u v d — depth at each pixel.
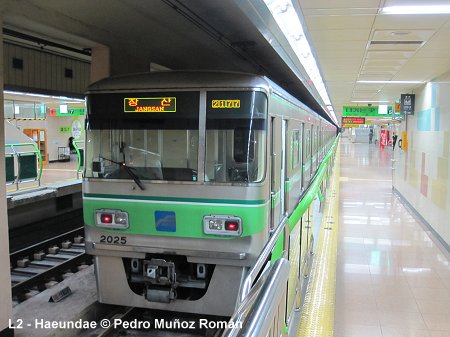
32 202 9.37
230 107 4.01
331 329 3.83
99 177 4.27
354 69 8.52
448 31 5.35
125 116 4.24
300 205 4.51
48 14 4.54
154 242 4.15
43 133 21.17
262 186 3.97
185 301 4.19
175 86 4.11
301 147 6.66
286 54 6.54
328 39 5.93
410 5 4.36
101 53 5.75
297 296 4.32
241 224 3.96
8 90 7.25
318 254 6.22
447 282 5.87
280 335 2.25
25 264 6.54
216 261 4.04
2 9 3.89
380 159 29.73
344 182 16.75
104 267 4.37
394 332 4.45
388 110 19.59
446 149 7.62
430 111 9.26
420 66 7.86
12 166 10.09
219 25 5.61
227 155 4.01
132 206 4.18
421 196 9.72
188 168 4.07
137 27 5.63
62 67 8.54
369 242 7.87
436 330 4.50
